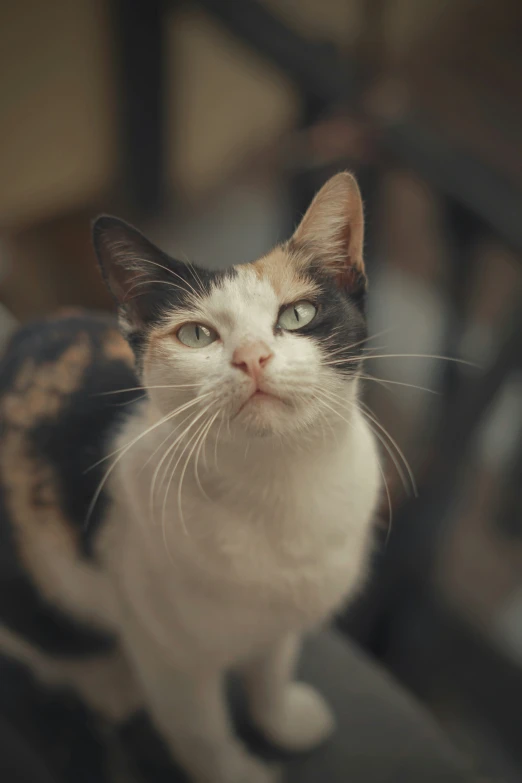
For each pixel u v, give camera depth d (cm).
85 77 117
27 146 116
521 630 108
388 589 92
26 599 59
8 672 63
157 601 52
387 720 62
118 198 127
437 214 99
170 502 50
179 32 121
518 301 88
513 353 86
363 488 52
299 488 50
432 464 90
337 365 50
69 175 121
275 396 48
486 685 100
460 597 112
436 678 102
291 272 50
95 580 57
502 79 125
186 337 50
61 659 61
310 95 88
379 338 112
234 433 48
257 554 51
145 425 52
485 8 139
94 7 112
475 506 121
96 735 60
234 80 133
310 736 61
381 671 66
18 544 57
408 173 85
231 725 61
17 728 60
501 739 98
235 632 53
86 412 55
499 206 80
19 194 118
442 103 121
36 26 109
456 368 102
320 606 54
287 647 57
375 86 87
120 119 122
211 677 55
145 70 119
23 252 112
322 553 52
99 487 53
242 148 137
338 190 50
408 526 89
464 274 100
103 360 57
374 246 101
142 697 61
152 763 59
